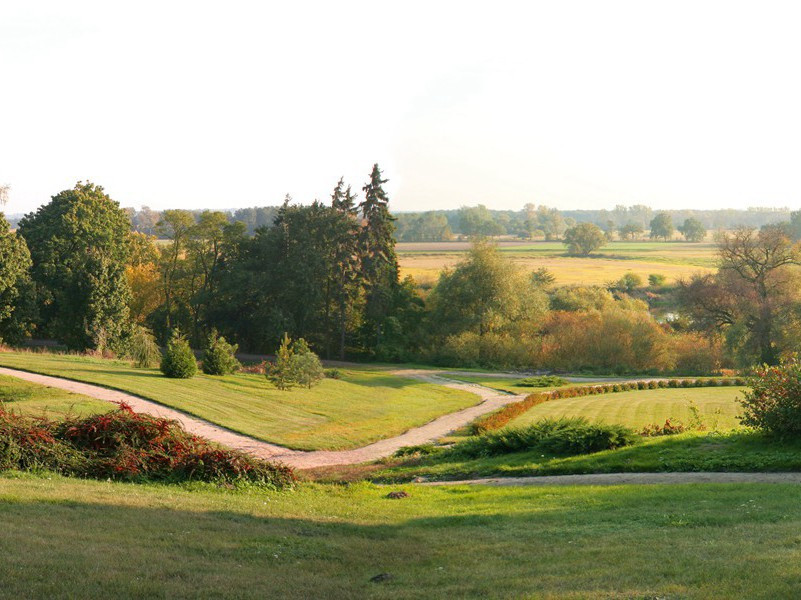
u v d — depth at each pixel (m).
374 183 78.69
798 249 70.06
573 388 53.91
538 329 78.06
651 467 19.20
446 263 146.75
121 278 58.28
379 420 38.06
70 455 15.57
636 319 75.06
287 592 7.75
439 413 43.56
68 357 46.94
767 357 67.88
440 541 11.41
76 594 6.97
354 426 35.41
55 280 61.62
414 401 48.00
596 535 11.23
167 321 79.25
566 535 11.42
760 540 9.88
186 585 7.64
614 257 164.50
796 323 67.69
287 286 74.75
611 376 69.38
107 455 16.17
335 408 40.00
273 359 70.81
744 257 71.81
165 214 80.88
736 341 68.56
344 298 77.62
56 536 9.16
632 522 12.22
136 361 46.84
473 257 80.25
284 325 72.75
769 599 7.01
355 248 78.56
